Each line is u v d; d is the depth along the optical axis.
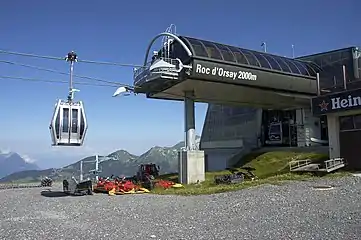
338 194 17.30
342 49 39.78
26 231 11.12
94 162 31.23
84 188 24.66
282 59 36.31
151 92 34.16
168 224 11.51
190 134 33.00
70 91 18.00
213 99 38.38
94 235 10.15
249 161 40.78
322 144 41.06
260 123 47.25
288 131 45.06
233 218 12.30
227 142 50.44
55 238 9.91
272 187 21.52
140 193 24.72
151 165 37.72
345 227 9.98
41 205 18.73
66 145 17.78
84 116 18.16
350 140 28.30
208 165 52.94
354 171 26.83
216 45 31.12
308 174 27.09
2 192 28.83
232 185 25.12
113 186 25.69
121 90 31.95
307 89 36.28
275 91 34.66
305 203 15.08
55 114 17.59
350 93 26.89
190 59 28.42
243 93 35.53
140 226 11.34
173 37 29.53
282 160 35.81
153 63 29.58
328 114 28.98
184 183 30.53
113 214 14.38
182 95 35.69
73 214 14.82
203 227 10.79
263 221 11.47
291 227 10.28
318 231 9.60
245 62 31.48
